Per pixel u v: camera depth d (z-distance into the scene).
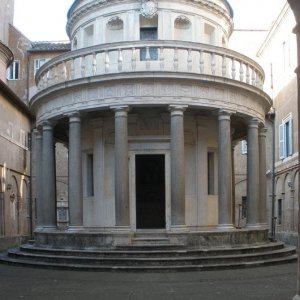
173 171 20.72
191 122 24.12
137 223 24.33
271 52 39.09
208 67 22.80
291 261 20.27
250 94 22.95
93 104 21.42
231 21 27.36
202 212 23.84
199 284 15.26
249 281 15.76
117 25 25.17
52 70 23.64
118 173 20.72
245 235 21.44
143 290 14.26
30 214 38.53
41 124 24.12
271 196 37.81
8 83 43.69
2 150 31.83
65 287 14.87
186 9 24.80
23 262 19.88
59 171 42.09
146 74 20.70
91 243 20.41
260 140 25.62
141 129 23.58
